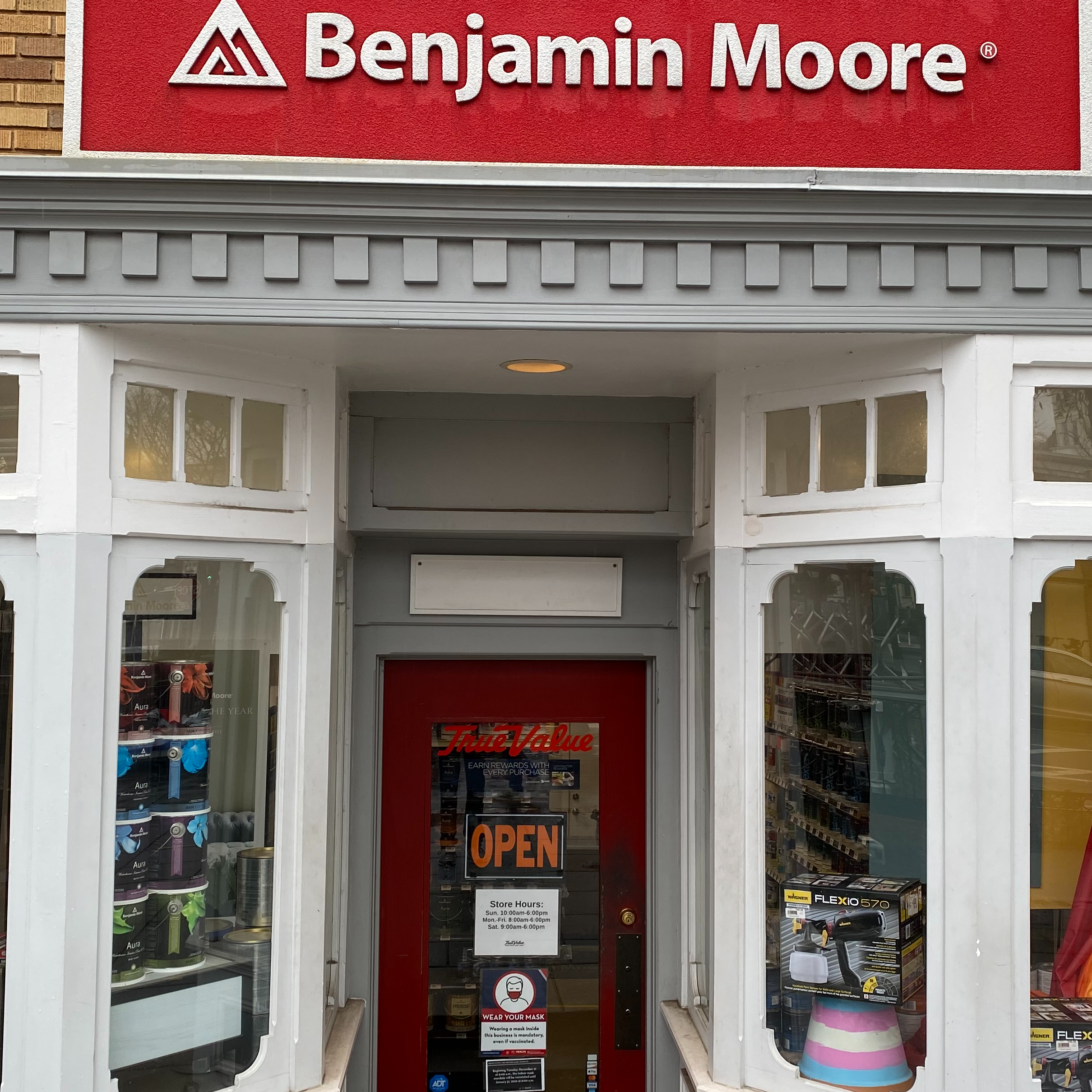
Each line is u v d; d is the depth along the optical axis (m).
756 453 3.46
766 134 3.00
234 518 3.17
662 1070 4.20
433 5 2.96
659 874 4.25
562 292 2.91
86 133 2.90
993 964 2.89
